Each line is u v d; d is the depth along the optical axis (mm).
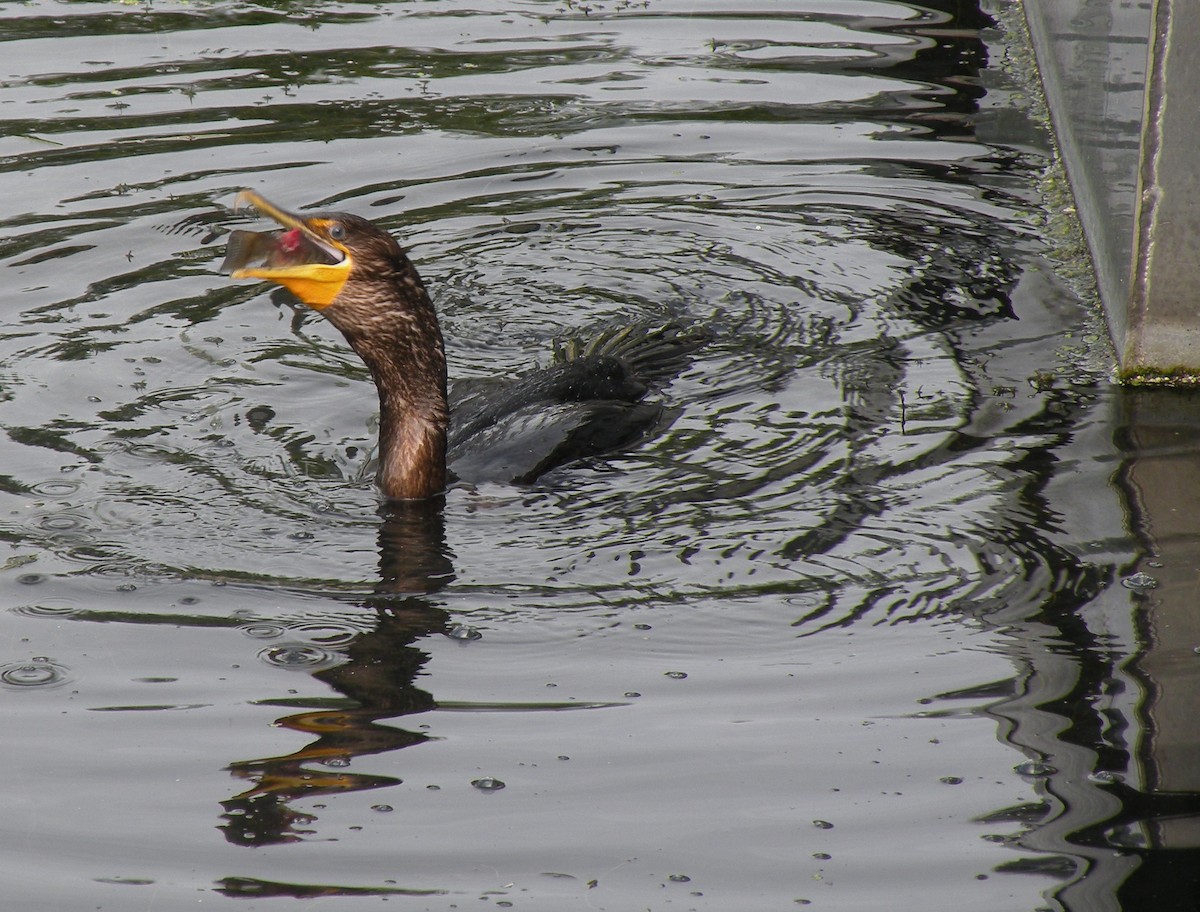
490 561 9320
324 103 17750
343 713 7762
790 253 14539
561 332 13039
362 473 10531
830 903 6410
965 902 6395
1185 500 9859
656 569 9195
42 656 8219
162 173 15688
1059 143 16781
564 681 8047
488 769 7305
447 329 13078
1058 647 8227
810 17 21000
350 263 9852
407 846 6781
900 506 9883
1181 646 8188
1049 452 10609
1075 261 14227
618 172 16312
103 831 6895
